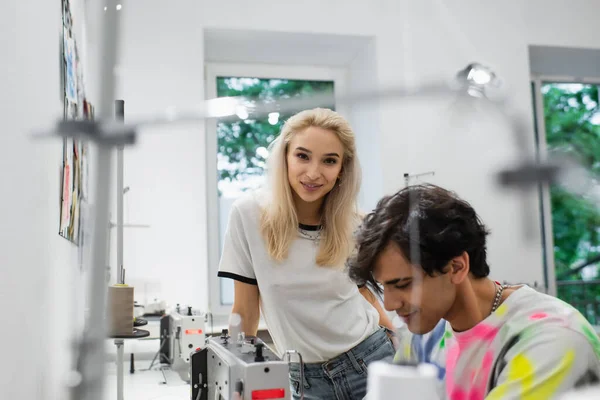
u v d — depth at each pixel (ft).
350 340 4.45
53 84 4.13
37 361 3.33
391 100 2.60
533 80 11.61
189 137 8.69
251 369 2.80
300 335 4.43
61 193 4.27
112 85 2.13
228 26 9.23
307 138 4.29
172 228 8.63
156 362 6.31
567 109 11.83
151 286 8.49
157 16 8.98
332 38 9.79
